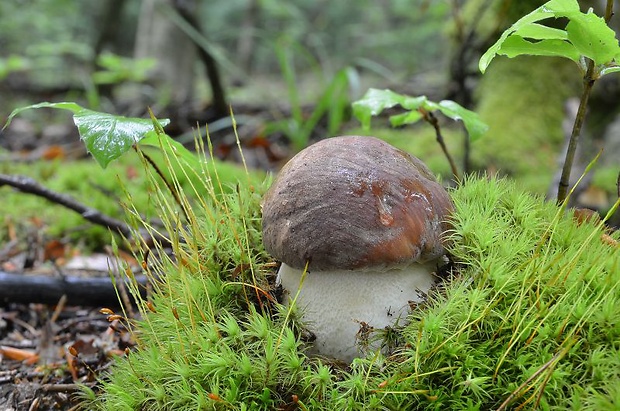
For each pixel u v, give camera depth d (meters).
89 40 2.13
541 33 0.31
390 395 0.30
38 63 1.31
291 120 1.02
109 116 0.33
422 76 1.42
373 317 0.31
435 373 0.30
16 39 1.98
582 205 0.62
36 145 1.11
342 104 0.82
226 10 2.65
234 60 2.19
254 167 0.89
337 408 0.30
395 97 0.41
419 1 1.83
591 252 0.32
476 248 0.32
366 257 0.30
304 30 2.27
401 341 0.31
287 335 0.31
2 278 0.43
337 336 0.32
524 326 0.30
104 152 0.31
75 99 1.45
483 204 0.35
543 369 0.28
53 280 0.44
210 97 1.20
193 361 0.31
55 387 0.38
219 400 0.30
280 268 0.34
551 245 0.33
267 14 2.25
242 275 0.33
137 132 0.32
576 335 0.29
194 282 0.34
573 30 0.31
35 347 0.44
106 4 1.62
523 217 0.34
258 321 0.31
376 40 2.00
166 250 0.48
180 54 1.44
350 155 0.31
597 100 0.81
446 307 0.30
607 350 0.29
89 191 0.66
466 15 0.91
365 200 0.30
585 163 0.66
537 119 0.81
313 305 0.32
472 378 0.29
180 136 1.03
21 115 1.40
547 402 0.29
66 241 0.59
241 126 1.06
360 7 2.56
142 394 0.32
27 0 1.97
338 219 0.30
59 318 0.47
